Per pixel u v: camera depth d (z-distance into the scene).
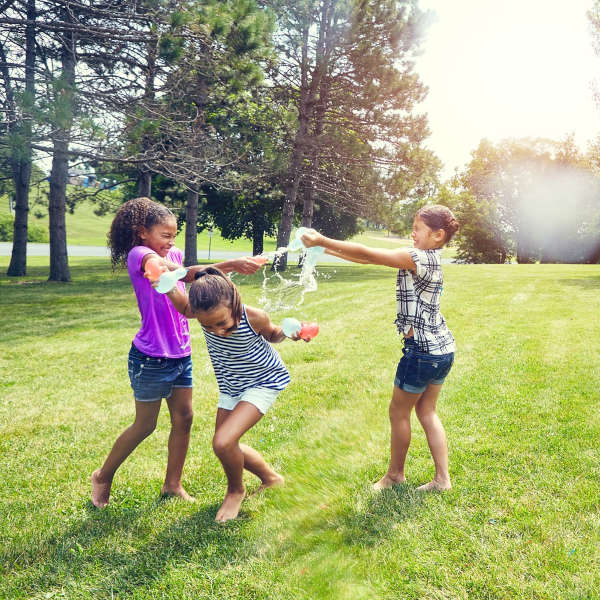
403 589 2.08
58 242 16.86
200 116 12.99
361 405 4.40
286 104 19.67
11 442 3.73
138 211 2.62
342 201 21.97
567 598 1.99
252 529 2.52
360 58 18.34
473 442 3.50
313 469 3.17
